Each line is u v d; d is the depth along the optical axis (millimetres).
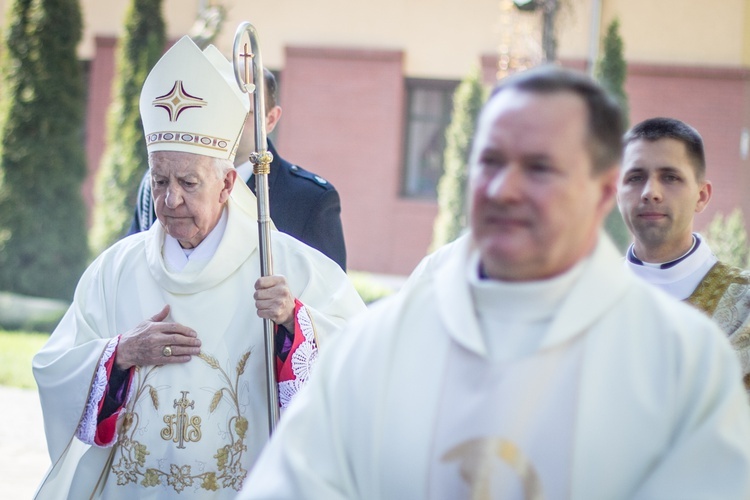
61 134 13758
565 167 1871
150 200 4484
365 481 1997
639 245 3549
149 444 3393
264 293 3348
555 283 1924
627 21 16562
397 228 17938
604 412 1886
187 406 3404
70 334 3656
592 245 1997
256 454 3465
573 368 1910
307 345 3428
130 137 13984
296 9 18094
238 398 3475
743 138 15828
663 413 1868
